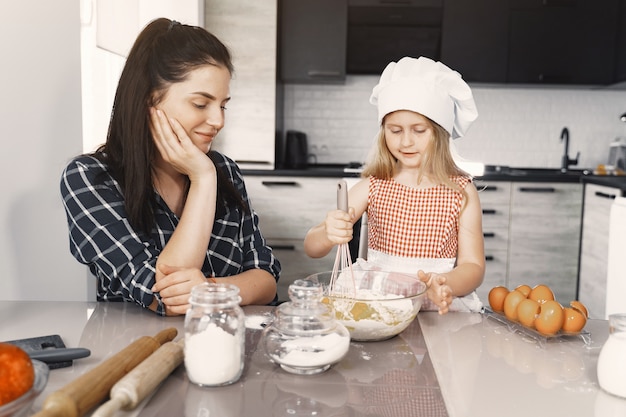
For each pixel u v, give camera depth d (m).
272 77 3.64
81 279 1.79
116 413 0.74
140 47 1.30
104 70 2.49
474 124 4.15
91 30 2.39
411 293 1.17
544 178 3.58
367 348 1.01
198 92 1.26
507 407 0.79
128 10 2.44
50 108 1.67
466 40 3.83
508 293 1.19
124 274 1.24
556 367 0.94
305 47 3.80
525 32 3.82
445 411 0.77
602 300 3.27
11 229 1.59
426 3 3.79
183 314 1.15
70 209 1.30
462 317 1.20
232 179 1.64
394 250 1.78
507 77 3.86
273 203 3.63
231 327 0.83
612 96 4.12
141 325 1.10
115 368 0.78
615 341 0.84
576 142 4.16
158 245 1.37
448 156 1.73
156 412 0.75
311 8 3.77
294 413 0.76
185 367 0.87
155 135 1.29
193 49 1.26
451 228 1.74
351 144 4.20
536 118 4.14
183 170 1.30
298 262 3.67
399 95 1.63
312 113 4.18
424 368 0.92
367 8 3.79
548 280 3.66
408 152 1.70
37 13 1.61
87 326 1.08
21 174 1.61
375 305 1.00
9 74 1.55
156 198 1.37
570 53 3.84
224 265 1.48
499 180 3.59
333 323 0.90
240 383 0.85
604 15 3.80
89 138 2.43
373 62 3.91
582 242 3.59
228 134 3.67
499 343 1.05
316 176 3.60
